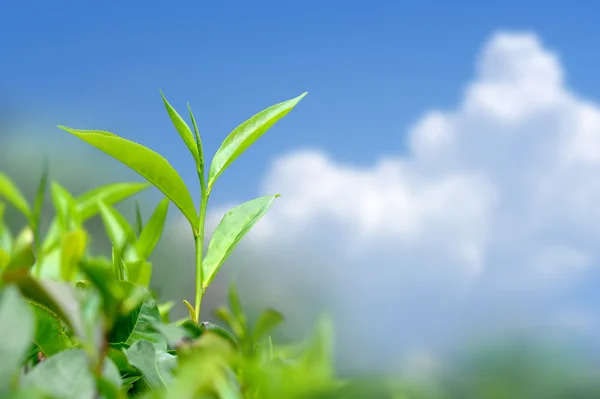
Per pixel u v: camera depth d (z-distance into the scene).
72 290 0.30
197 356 0.27
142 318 0.35
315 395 0.27
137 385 0.35
